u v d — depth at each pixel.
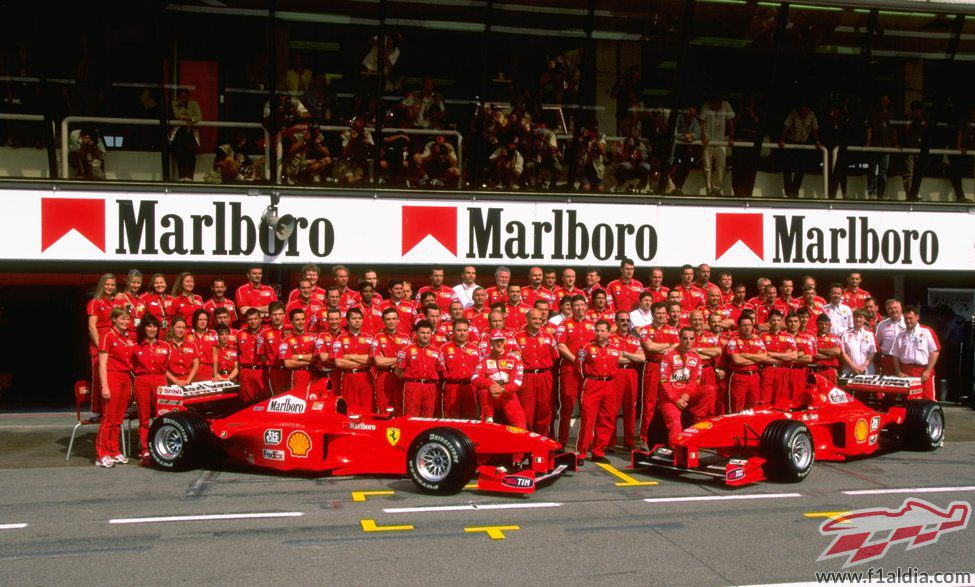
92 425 13.21
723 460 10.17
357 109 14.54
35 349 16.03
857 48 16.08
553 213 15.06
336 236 14.35
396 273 15.75
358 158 14.60
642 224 15.37
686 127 15.75
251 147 14.33
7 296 15.82
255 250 14.12
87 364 16.12
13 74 13.78
